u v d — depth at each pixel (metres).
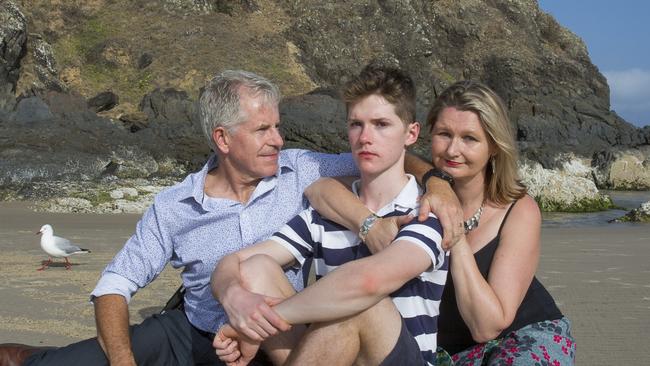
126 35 53.09
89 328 6.89
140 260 4.06
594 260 11.95
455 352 3.88
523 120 48.53
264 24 56.34
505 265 3.76
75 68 50.66
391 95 3.56
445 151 3.91
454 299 3.82
